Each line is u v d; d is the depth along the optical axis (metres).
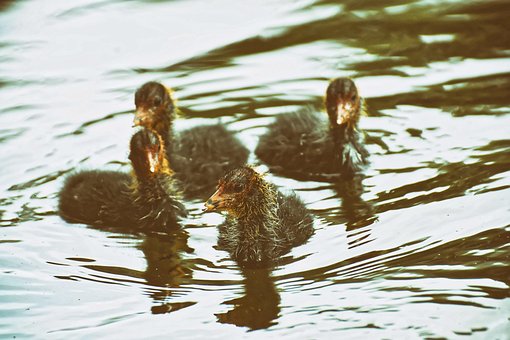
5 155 16.25
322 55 19.34
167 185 14.48
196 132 16.16
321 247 12.98
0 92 18.56
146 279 12.57
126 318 11.55
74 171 15.52
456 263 12.11
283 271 12.50
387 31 20.20
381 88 17.73
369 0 21.88
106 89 18.52
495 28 19.81
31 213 14.54
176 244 13.63
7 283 12.48
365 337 10.68
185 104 17.73
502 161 14.78
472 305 11.12
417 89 17.58
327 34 20.25
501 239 12.57
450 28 20.03
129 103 17.97
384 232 13.19
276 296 11.82
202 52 19.75
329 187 14.84
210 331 11.12
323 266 12.49
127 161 16.02
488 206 13.50
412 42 19.56
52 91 18.56
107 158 16.16
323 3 21.92
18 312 11.78
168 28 21.02
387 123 16.48
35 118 17.52
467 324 10.75
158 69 19.17
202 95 18.05
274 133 16.12
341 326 10.95
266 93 18.00
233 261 13.02
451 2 21.41
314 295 11.75
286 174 15.41
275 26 20.77
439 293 11.44
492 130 15.87
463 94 17.22
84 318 11.61
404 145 15.72
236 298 11.89
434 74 18.09
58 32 21.14
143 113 15.91
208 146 15.82
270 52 19.59
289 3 22.02
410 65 18.58
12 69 19.53
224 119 17.16
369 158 15.41
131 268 12.90
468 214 13.34
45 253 13.34
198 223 14.27
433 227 13.14
